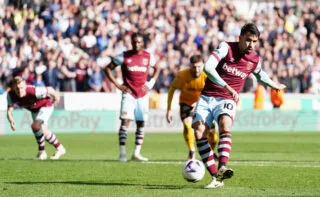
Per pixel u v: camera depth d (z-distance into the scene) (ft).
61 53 202.39
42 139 112.88
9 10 210.59
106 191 69.87
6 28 206.18
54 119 193.57
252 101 216.95
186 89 103.91
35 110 113.50
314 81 238.48
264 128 212.23
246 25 70.79
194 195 65.82
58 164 102.32
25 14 212.84
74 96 196.54
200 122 71.92
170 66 218.18
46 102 113.19
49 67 196.13
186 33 234.17
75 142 158.71
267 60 240.73
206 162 72.02
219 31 248.11
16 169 94.43
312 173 88.53
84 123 197.16
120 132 110.93
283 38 253.85
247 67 72.28
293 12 267.59
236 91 72.64
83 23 213.66
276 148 141.18
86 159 114.11
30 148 140.26
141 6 234.58
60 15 212.84
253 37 70.44
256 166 98.84
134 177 84.38
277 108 217.97
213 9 250.37
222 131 69.72
